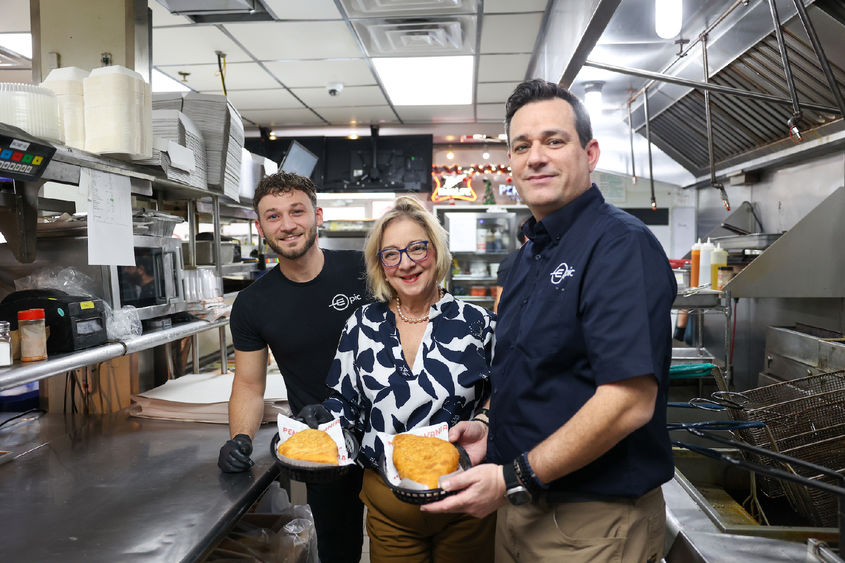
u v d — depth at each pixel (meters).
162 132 2.29
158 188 2.64
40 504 1.51
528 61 4.68
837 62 2.45
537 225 1.31
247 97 5.63
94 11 2.37
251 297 2.01
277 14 3.77
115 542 1.32
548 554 1.26
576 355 1.19
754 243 3.46
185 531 1.37
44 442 2.01
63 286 1.96
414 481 1.25
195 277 2.73
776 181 3.91
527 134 1.23
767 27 2.51
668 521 1.66
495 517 1.65
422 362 1.64
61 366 1.62
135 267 2.16
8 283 2.12
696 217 5.38
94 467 1.78
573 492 1.23
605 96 3.98
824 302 3.21
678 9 2.37
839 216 2.95
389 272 1.64
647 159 4.96
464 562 1.64
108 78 1.70
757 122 3.50
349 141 6.90
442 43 4.29
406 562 1.66
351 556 2.23
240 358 2.03
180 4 3.46
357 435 1.71
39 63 2.42
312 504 2.19
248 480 1.67
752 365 4.00
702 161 4.56
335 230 6.77
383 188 6.89
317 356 2.03
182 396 2.34
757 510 2.25
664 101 3.82
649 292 1.08
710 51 2.90
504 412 1.32
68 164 1.74
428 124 6.67
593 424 1.05
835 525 1.84
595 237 1.17
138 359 2.47
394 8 3.71
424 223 1.66
